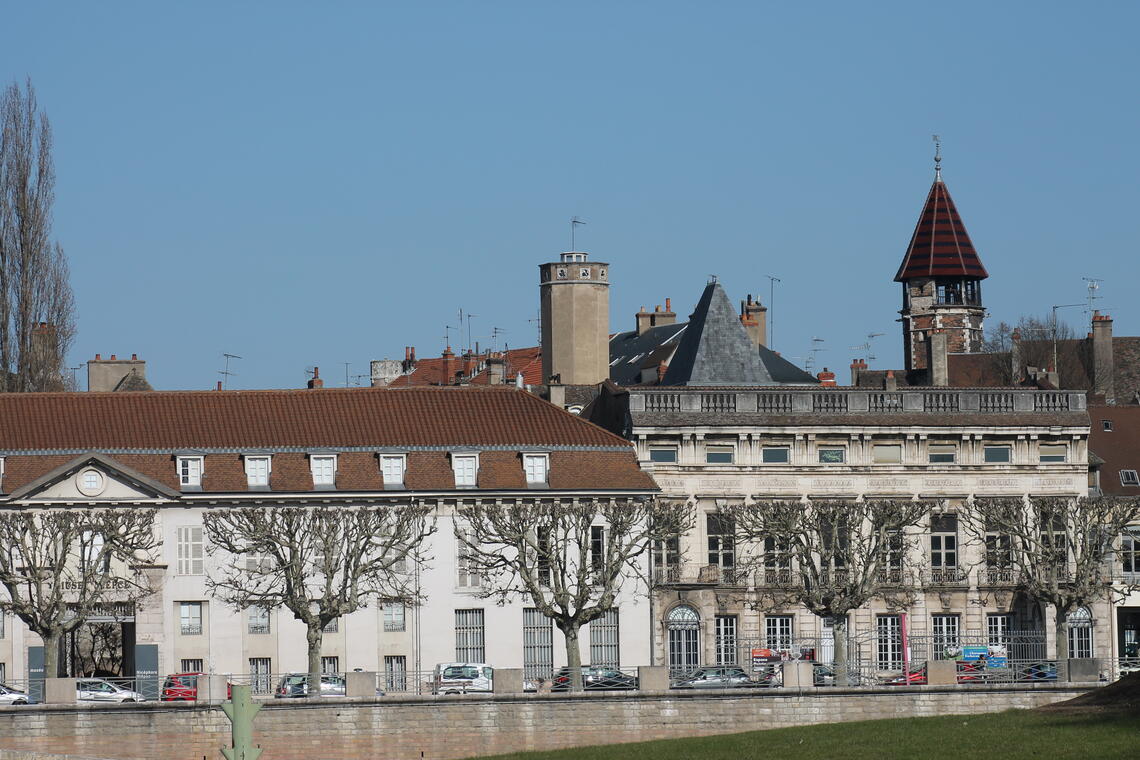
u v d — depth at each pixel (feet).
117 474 481.46
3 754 392.68
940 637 518.37
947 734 347.15
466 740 415.44
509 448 500.33
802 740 358.84
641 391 517.55
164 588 480.23
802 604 513.86
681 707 418.72
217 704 407.03
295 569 446.60
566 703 417.69
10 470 484.33
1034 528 506.89
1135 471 560.61
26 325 566.36
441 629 490.49
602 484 499.10
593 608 458.09
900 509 497.46
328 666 485.56
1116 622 533.55
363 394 510.99
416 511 471.21
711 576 510.58
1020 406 532.32
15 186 569.64
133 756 408.67
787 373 621.72
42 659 477.36
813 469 520.83
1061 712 358.43
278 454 492.13
